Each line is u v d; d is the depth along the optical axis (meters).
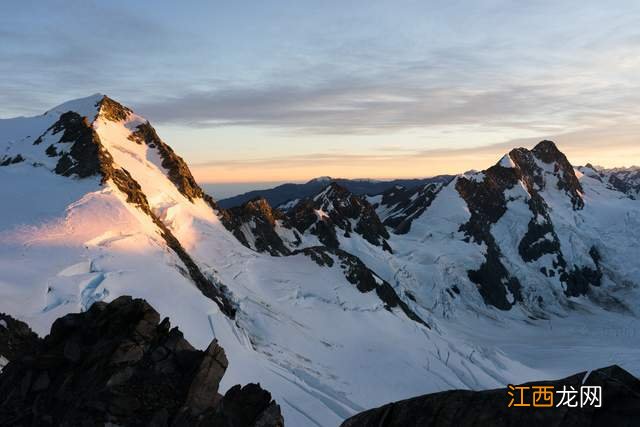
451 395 14.81
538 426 13.31
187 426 20.33
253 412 21.77
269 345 78.75
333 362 81.25
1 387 22.67
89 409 20.58
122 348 22.23
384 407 15.41
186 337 56.41
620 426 12.69
